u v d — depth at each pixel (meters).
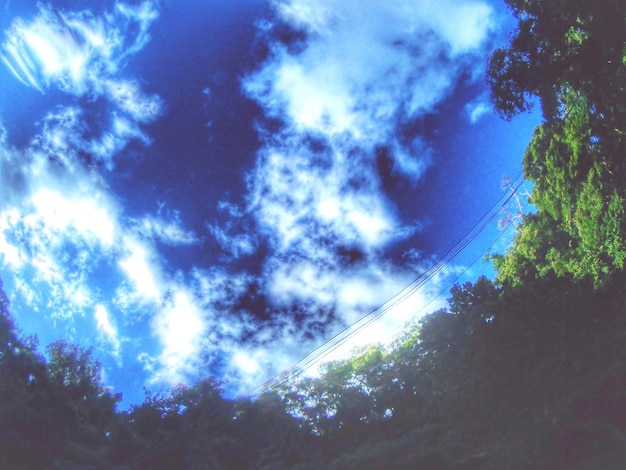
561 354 19.08
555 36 16.64
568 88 17.83
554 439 18.42
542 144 21.78
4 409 24.00
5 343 26.36
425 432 24.81
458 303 20.95
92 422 29.23
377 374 30.23
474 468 20.39
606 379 18.55
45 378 27.03
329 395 30.83
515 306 20.02
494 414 19.36
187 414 30.70
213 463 29.02
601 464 18.05
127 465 28.47
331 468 27.11
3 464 22.84
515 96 18.72
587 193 19.50
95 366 30.12
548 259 22.70
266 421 30.59
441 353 20.50
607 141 17.98
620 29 15.07
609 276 19.83
